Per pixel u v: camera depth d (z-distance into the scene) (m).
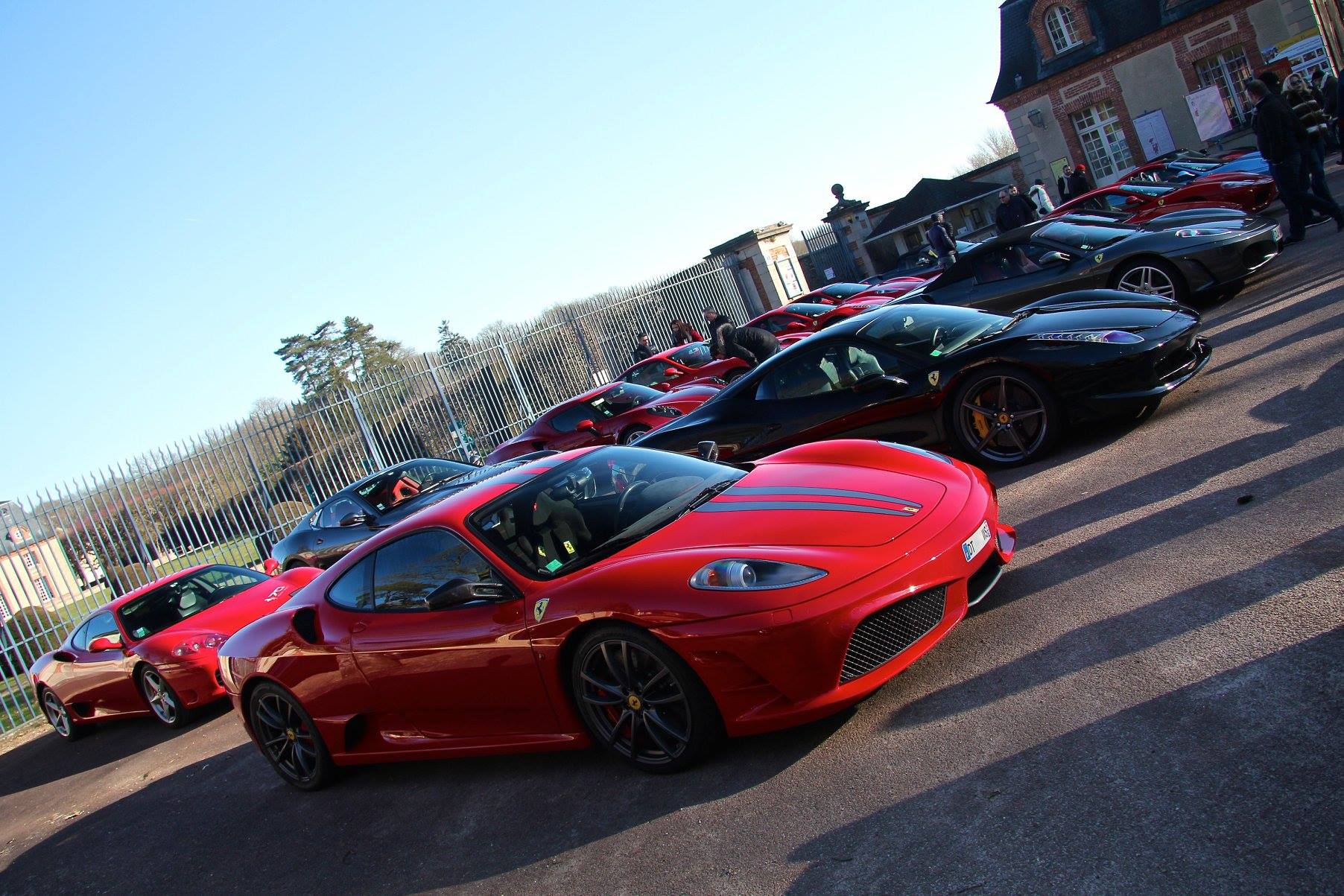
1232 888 2.23
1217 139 30.00
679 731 3.84
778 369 7.52
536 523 4.52
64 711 9.56
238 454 15.76
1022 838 2.70
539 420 14.45
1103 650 3.56
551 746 4.36
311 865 4.52
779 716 3.55
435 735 4.86
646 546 4.11
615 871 3.41
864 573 3.59
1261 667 3.06
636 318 23.89
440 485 11.69
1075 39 32.03
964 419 6.62
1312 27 27.72
